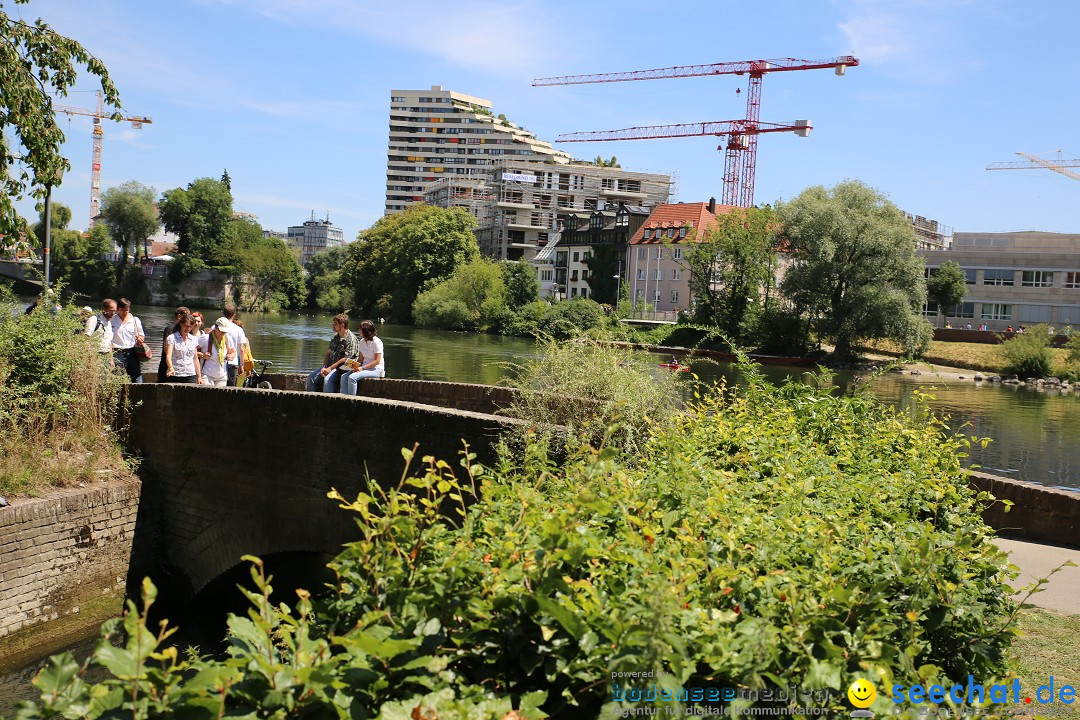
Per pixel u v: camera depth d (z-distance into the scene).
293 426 11.31
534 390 9.80
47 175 14.59
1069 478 22.06
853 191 67.56
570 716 3.22
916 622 4.10
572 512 3.82
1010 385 56.31
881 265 62.84
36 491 10.69
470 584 3.54
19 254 14.92
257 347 47.81
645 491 4.80
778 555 4.24
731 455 7.14
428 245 103.31
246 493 11.77
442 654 3.32
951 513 5.90
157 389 12.49
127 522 11.68
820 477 6.18
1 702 8.87
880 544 4.62
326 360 14.07
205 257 116.25
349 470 10.81
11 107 13.91
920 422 9.49
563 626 3.22
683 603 3.44
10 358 11.77
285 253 123.12
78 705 2.63
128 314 14.73
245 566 12.16
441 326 91.81
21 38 14.06
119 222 109.81
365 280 116.12
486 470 5.16
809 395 9.42
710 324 71.88
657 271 103.06
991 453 26.28
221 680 2.73
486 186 181.25
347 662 3.13
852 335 62.84
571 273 123.00
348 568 3.65
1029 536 9.90
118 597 11.51
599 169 168.62
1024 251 90.44
